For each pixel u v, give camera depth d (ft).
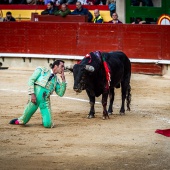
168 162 49.67
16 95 88.12
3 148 54.65
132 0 121.80
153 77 108.27
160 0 126.21
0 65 126.00
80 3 121.60
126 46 113.50
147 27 111.24
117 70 70.13
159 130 61.21
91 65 66.33
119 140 57.82
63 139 58.23
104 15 122.11
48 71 63.93
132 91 92.38
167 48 109.60
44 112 63.52
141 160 50.31
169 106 79.15
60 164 49.06
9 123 65.57
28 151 53.57
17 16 130.62
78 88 65.77
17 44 123.95
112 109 74.43
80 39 118.11
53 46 120.98
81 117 70.08
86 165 48.73
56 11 122.83
